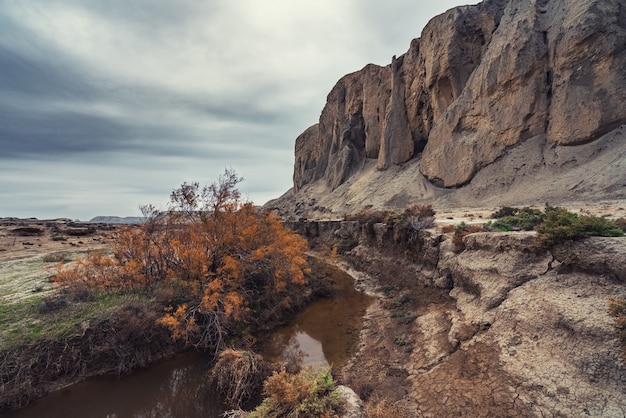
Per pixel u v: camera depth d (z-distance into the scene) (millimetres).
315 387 7707
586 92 27875
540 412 6230
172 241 13906
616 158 23828
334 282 22000
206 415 8703
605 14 27875
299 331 14180
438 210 34281
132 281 13477
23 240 29516
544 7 35062
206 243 15023
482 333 9258
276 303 15805
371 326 14047
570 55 29344
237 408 8555
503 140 34406
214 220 15219
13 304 11641
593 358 6453
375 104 66312
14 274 16312
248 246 15812
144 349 10898
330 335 13625
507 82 34500
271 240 17188
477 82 38469
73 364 9734
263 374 9570
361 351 11828
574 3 30812
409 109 53750
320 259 30984
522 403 6566
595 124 26766
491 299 10047
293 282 17641
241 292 14641
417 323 12688
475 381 7691
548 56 32094
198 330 11875
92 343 10203
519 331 8297
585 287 7863
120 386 9797
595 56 27750
